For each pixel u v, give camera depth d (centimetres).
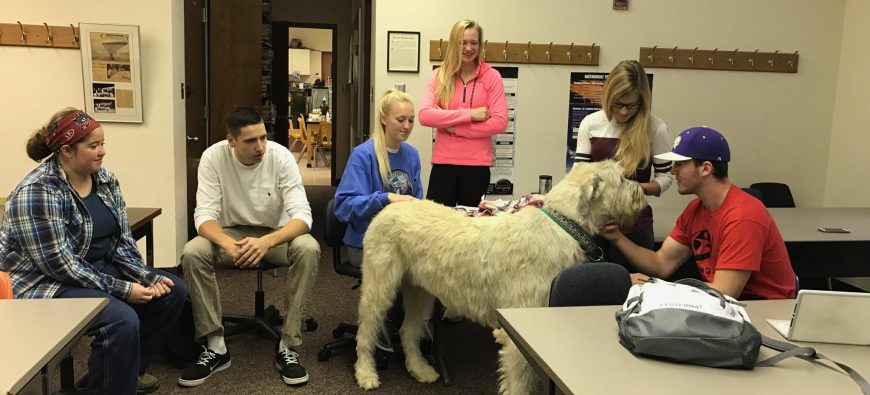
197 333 264
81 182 220
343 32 819
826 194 467
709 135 187
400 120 271
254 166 284
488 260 200
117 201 236
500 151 423
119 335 199
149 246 292
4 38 381
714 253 192
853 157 439
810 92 451
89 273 209
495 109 316
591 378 116
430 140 411
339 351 295
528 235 192
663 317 125
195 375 255
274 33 815
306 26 817
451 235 215
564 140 428
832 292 135
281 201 294
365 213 262
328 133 1023
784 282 191
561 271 172
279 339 280
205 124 492
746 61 438
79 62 390
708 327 122
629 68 250
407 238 231
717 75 438
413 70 402
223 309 349
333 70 819
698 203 202
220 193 284
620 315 137
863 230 300
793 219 332
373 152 276
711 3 428
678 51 429
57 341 131
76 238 215
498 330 193
